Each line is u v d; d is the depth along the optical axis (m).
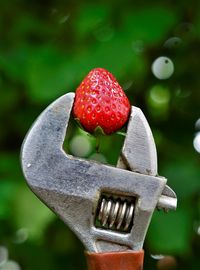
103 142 0.71
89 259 0.32
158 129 0.74
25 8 0.75
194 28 0.71
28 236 0.73
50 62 0.65
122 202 0.33
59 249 0.74
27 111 0.73
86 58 0.64
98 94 0.34
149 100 0.74
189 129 0.74
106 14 0.67
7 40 0.72
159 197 0.32
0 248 0.74
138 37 0.65
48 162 0.32
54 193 0.32
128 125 0.34
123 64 0.63
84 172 0.32
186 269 0.72
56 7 0.75
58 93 0.63
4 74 0.70
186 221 0.64
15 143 0.74
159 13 0.67
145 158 0.33
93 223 0.32
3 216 0.64
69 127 0.72
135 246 0.32
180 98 0.75
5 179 0.67
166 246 0.63
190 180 0.66
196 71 0.74
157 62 0.73
